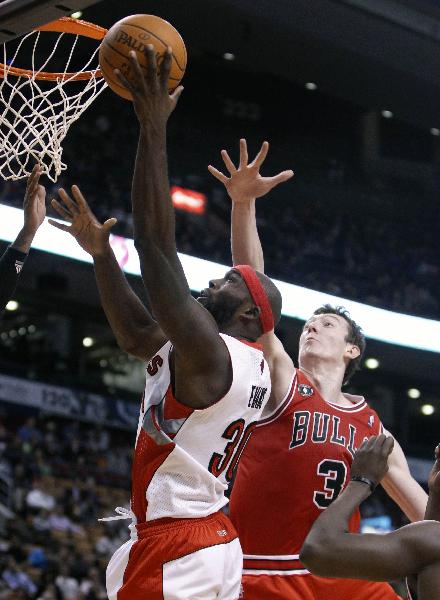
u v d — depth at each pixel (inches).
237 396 153.2
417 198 1444.4
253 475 204.4
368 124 1450.5
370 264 1306.6
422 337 1142.3
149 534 151.1
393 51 975.0
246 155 202.7
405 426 1293.1
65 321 1166.3
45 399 1059.9
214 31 939.3
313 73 1026.7
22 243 191.6
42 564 776.3
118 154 1195.9
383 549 129.4
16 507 861.8
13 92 235.8
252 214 206.4
